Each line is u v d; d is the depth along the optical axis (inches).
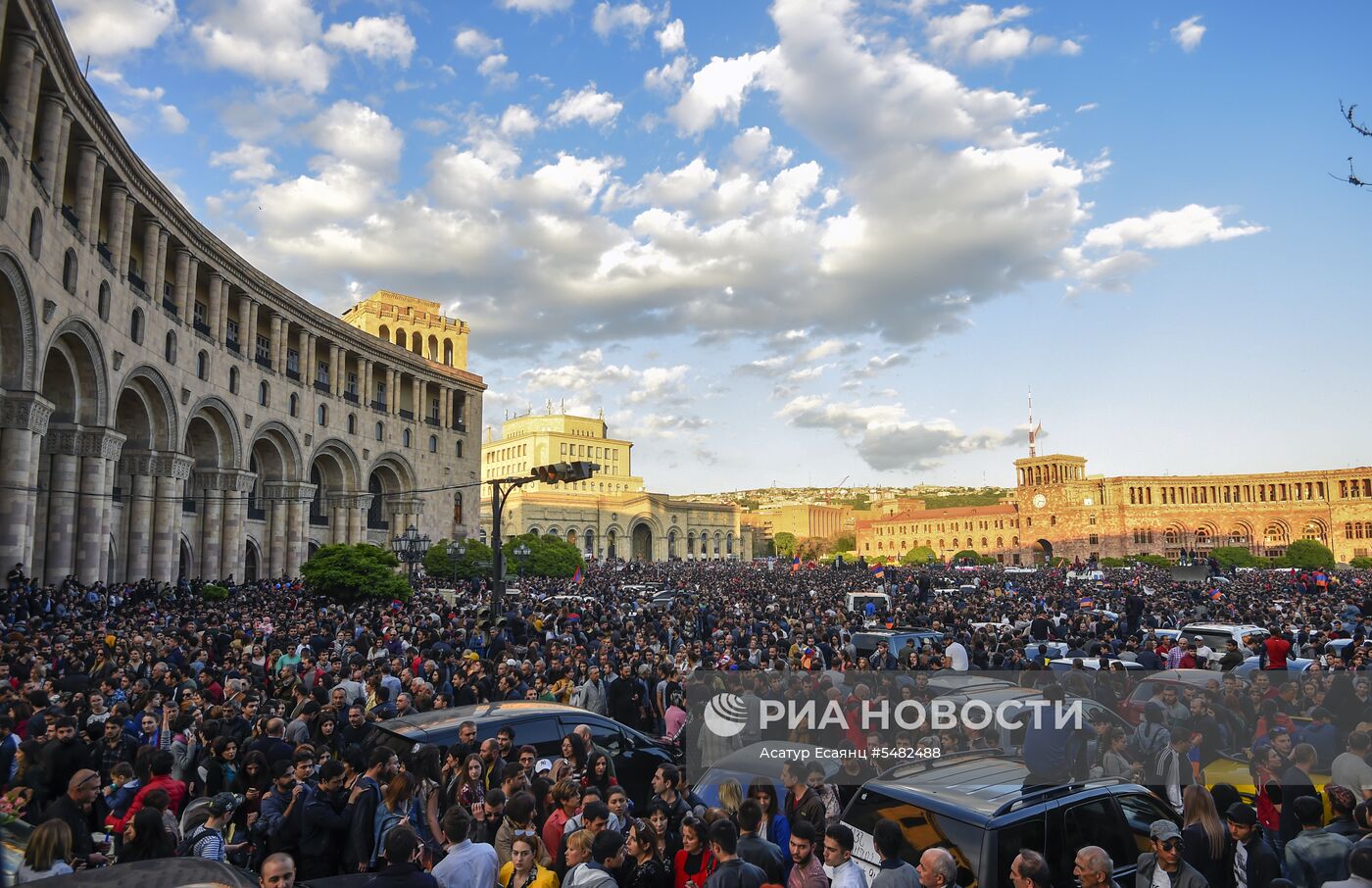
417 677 653.9
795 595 1962.4
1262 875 322.0
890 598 1930.4
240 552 2041.1
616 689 664.4
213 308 1953.7
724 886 278.2
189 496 1991.9
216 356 1932.8
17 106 1103.6
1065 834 322.0
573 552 3093.0
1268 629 1043.9
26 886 217.3
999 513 6584.6
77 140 1346.0
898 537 7258.9
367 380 2773.1
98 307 1393.9
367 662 729.0
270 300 2213.3
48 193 1190.9
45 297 1182.3
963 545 6776.6
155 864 230.7
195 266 1850.4
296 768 361.4
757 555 7509.8
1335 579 2795.3
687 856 323.0
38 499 1413.6
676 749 554.9
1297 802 341.1
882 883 282.8
